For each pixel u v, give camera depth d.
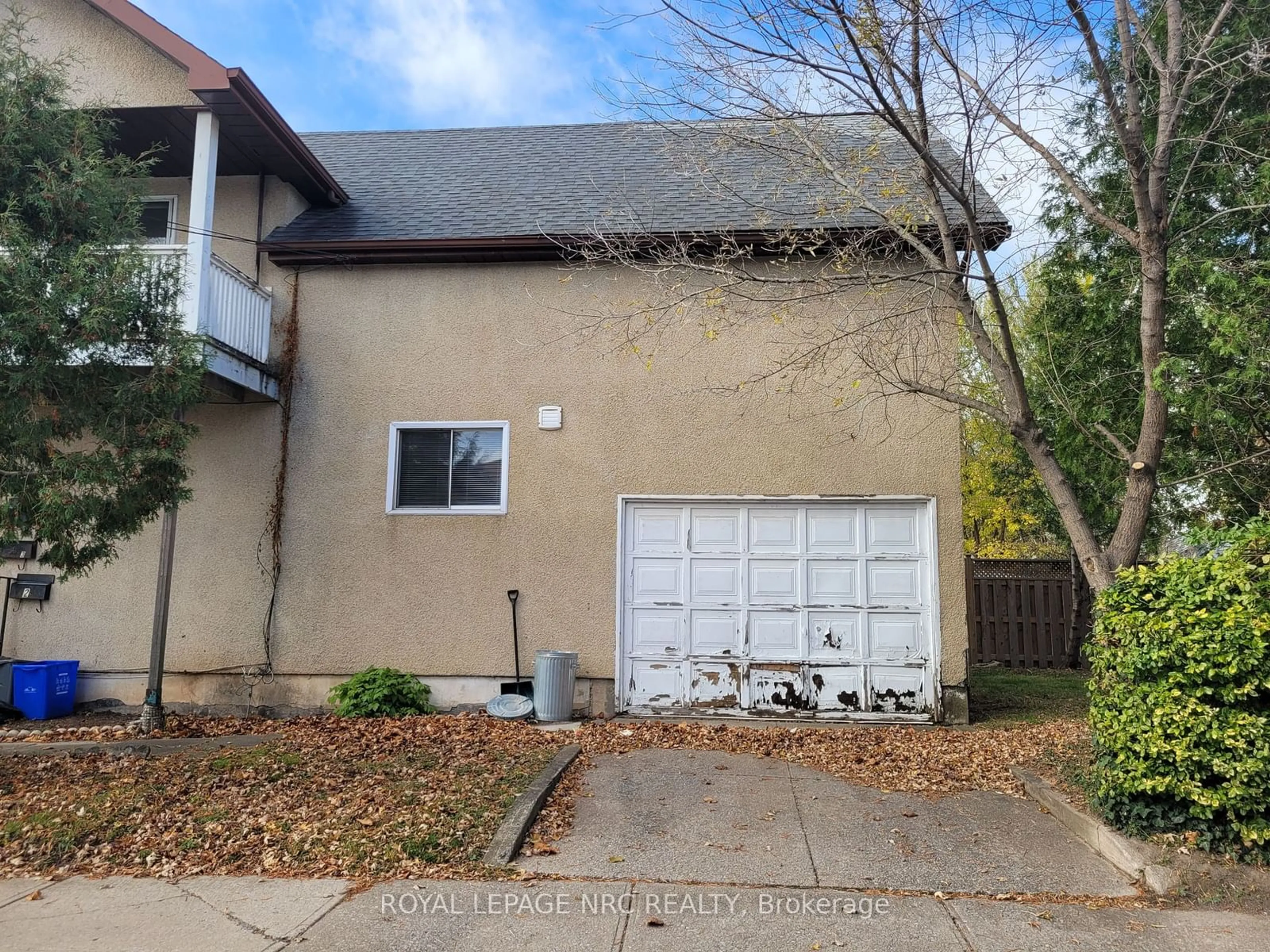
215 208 10.03
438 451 9.52
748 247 8.98
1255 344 6.44
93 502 6.09
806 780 6.36
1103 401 8.64
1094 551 6.02
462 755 6.78
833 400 8.97
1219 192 7.92
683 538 9.12
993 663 13.82
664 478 9.14
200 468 9.55
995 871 4.70
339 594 9.29
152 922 4.06
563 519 9.20
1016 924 4.07
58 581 8.91
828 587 8.91
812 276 7.84
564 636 9.05
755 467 9.05
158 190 10.26
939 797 5.96
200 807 5.50
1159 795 4.85
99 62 8.81
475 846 4.93
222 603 9.35
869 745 7.45
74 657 9.39
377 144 12.61
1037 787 5.89
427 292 9.68
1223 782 4.62
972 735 7.85
